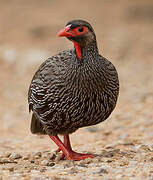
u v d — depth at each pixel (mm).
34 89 10000
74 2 42281
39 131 10938
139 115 15406
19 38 29766
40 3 41781
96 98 9484
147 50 27031
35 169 9438
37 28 31953
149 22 34531
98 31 32281
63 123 9805
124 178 8352
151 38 29922
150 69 22812
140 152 10578
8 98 18875
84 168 9227
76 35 9406
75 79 9344
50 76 9633
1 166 9648
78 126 9938
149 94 18047
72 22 9531
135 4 38844
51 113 9758
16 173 9070
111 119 15203
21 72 22844
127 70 22812
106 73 9508
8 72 22922
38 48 26375
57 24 33469
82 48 9422
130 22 34719
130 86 19609
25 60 23656
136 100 17312
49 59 10125
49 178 8562
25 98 18859
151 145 11297
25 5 40781
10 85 20844
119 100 17547
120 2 40750
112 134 13586
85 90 9367
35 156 10742
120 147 11477
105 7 39656
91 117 9656
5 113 16750
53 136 10305
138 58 25438
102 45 28484
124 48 27562
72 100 9430
